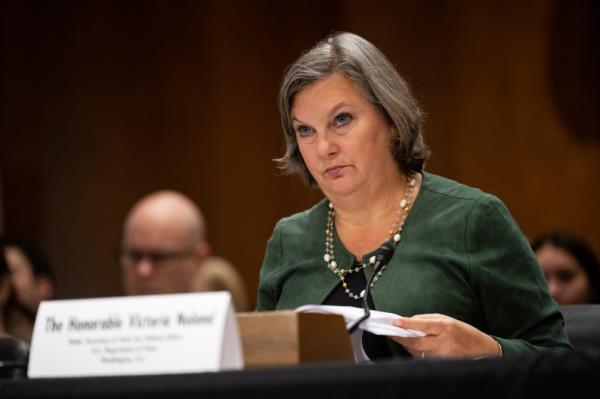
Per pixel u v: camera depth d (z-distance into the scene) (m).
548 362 4.20
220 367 4.59
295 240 6.97
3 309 10.34
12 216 16.14
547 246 11.03
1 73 16.20
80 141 16.22
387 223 6.64
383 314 5.46
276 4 16.03
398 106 6.44
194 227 12.43
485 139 15.18
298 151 6.86
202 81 16.19
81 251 16.14
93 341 4.82
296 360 4.85
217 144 16.17
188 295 4.73
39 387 4.38
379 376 4.18
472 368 4.19
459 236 6.36
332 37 6.58
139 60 16.25
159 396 4.25
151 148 16.22
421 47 15.35
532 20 15.01
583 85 14.87
